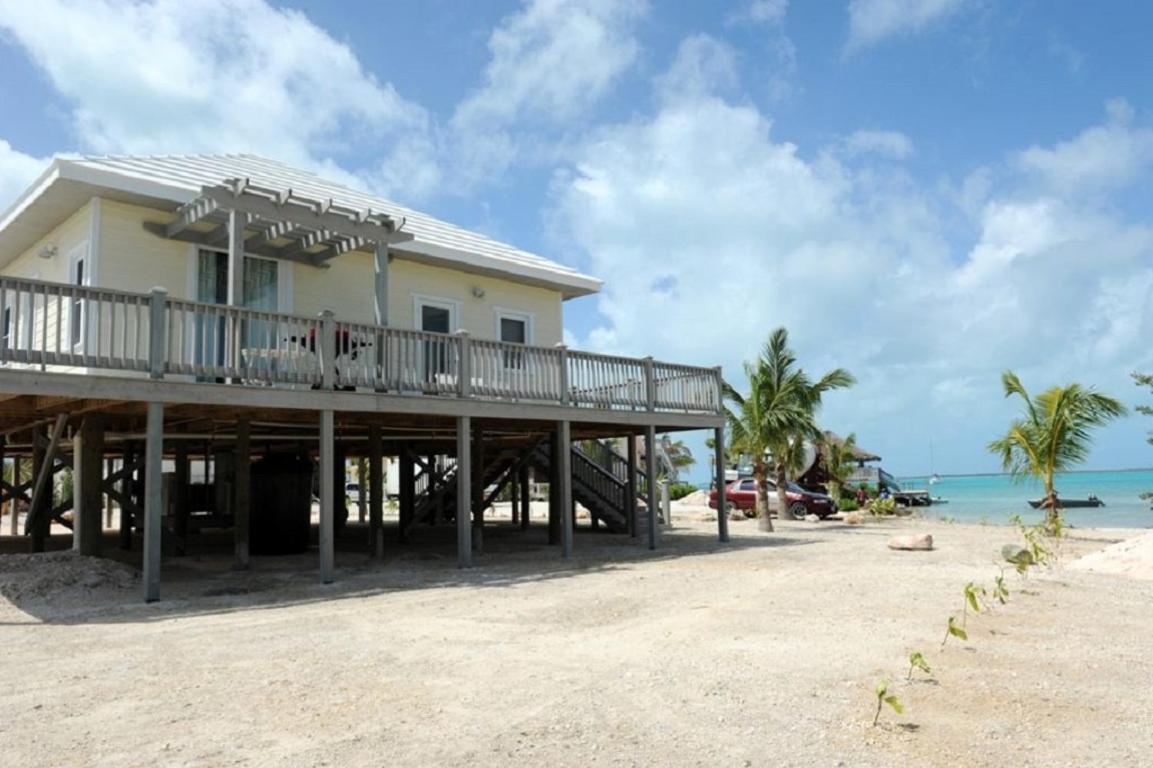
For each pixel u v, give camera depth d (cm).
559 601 930
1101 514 3506
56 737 455
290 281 1481
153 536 948
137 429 1372
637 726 467
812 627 752
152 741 447
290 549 1496
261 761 414
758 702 512
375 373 1176
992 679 563
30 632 768
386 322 1325
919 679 564
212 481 2434
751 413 2145
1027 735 451
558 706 506
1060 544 1686
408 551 1545
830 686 547
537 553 1502
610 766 406
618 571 1210
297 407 1080
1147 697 523
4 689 558
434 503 1786
